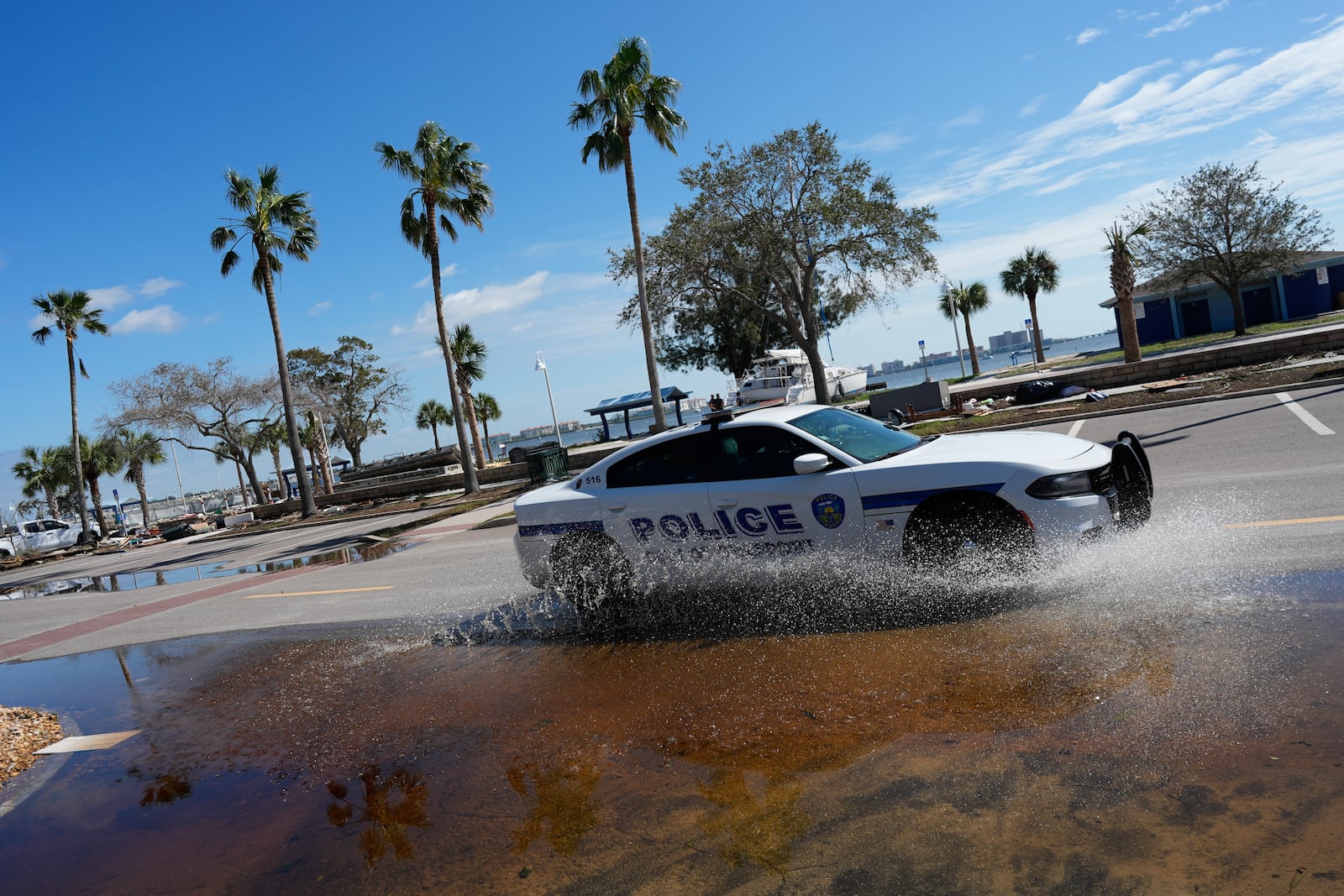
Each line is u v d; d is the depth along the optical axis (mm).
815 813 3002
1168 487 8219
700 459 6141
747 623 5594
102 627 10789
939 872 2500
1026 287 53469
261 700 5875
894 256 28203
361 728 4895
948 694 3865
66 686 7426
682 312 31797
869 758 3363
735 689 4449
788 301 30266
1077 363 39062
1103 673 3787
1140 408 15305
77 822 4156
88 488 60906
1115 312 46188
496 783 3789
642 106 25172
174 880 3336
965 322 60844
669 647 5418
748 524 5824
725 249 29734
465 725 4652
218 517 45938
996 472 5055
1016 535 5027
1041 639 4355
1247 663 3617
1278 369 17531
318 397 44906
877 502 5367
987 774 3053
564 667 5414
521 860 3035
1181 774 2822
